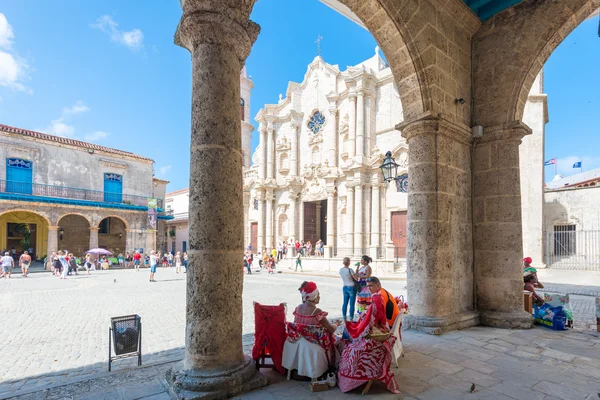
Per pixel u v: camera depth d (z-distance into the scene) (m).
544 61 6.96
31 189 26.47
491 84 7.15
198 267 3.60
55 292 13.51
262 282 16.86
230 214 3.71
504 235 6.77
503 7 7.07
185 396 3.31
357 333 3.87
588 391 3.76
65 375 4.68
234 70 3.90
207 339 3.55
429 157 6.34
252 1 4.04
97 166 29.89
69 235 31.03
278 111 31.00
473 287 7.01
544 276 16.52
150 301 11.18
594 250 19.39
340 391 3.74
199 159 3.70
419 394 3.67
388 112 24.09
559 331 6.20
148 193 32.91
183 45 4.24
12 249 28.81
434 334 5.84
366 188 24.09
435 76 6.44
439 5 6.66
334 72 27.19
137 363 5.09
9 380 4.51
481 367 4.43
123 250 33.69
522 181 17.77
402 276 18.00
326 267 22.55
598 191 19.81
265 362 4.52
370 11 6.07
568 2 6.35
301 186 28.75
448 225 6.41
